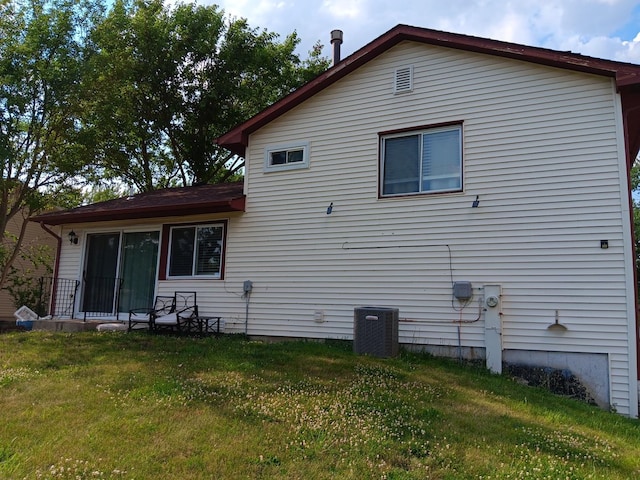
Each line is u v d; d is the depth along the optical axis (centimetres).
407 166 803
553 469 345
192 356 658
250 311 898
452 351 721
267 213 915
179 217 1001
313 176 880
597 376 626
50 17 1180
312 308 844
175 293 977
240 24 1942
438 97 790
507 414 471
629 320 618
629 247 629
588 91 683
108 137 1680
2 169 1203
